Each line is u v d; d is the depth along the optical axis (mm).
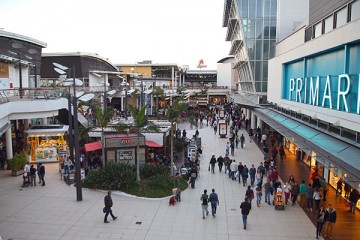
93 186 20094
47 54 56594
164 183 20359
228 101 94125
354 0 17750
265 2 46781
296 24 45406
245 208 14797
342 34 16234
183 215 16469
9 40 34188
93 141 28562
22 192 19406
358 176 10383
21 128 30047
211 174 24406
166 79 90125
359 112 14242
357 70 15516
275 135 38781
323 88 19703
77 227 14812
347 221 15508
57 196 18797
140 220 15727
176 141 31734
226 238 14016
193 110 65438
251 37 47406
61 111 31578
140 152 23938
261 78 47625
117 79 67375
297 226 15242
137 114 22984
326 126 19797
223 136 40812
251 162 28094
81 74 57594
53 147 26938
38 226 14852
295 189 17922
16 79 35781
